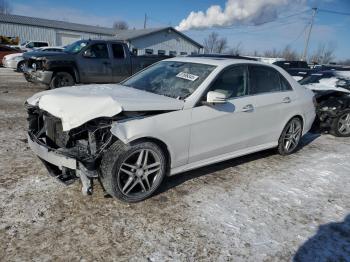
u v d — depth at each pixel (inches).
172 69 176.7
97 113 122.6
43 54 396.2
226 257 109.3
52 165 144.3
